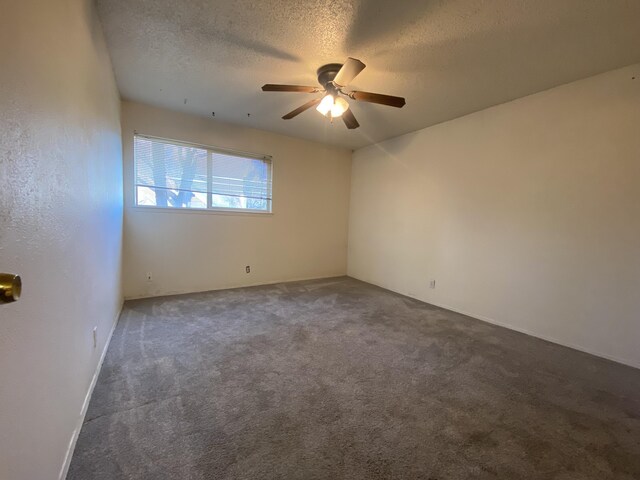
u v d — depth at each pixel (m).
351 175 5.18
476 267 3.24
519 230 2.87
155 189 3.49
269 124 3.90
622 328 2.27
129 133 3.23
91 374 1.63
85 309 1.49
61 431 1.10
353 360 2.14
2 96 0.68
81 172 1.41
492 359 2.24
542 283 2.71
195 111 3.47
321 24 1.87
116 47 2.16
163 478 1.13
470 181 3.29
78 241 1.35
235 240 4.08
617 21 1.76
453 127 3.46
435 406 1.65
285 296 3.76
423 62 2.26
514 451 1.34
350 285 4.52
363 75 2.46
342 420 1.50
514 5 1.65
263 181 4.29
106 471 1.15
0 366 0.67
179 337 2.42
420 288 3.90
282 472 1.18
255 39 2.05
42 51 0.93
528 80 2.50
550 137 2.64
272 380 1.84
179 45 2.14
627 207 2.24
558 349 2.47
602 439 1.43
